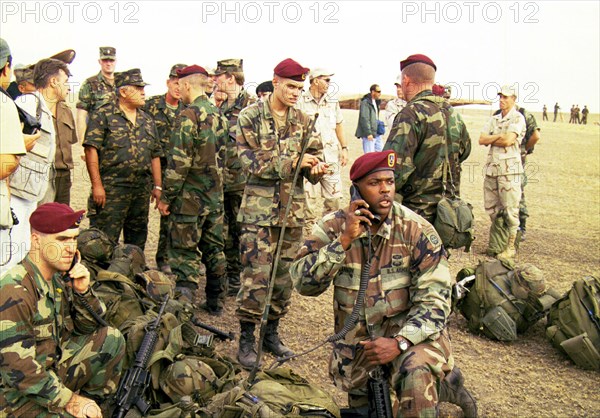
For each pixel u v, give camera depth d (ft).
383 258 11.55
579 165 57.72
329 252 11.18
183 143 17.57
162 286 15.43
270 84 25.23
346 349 11.81
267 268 15.70
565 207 39.83
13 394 10.41
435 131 14.71
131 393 11.57
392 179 11.27
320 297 21.52
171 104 24.64
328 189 27.48
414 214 11.66
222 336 15.60
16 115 12.76
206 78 18.67
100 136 19.66
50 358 10.84
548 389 15.37
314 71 26.09
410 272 11.59
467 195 42.14
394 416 11.09
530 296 17.74
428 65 15.08
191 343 13.64
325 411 10.94
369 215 10.94
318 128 26.45
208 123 17.97
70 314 11.98
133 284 14.87
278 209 15.65
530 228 33.71
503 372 16.16
